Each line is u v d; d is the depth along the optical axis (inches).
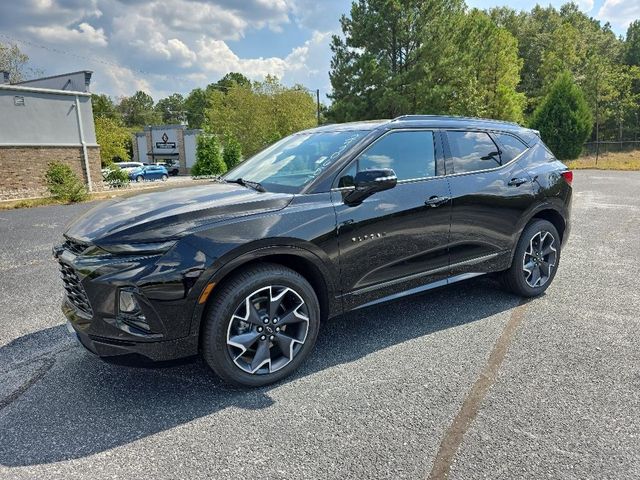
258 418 98.4
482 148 155.8
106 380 116.3
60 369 122.5
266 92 1704.0
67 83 878.4
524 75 1812.3
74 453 87.7
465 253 146.9
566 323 145.2
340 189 121.1
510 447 86.5
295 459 84.7
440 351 127.7
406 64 1018.7
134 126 3462.1
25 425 97.1
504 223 154.7
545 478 78.2
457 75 997.8
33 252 275.1
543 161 172.2
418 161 138.0
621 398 102.5
